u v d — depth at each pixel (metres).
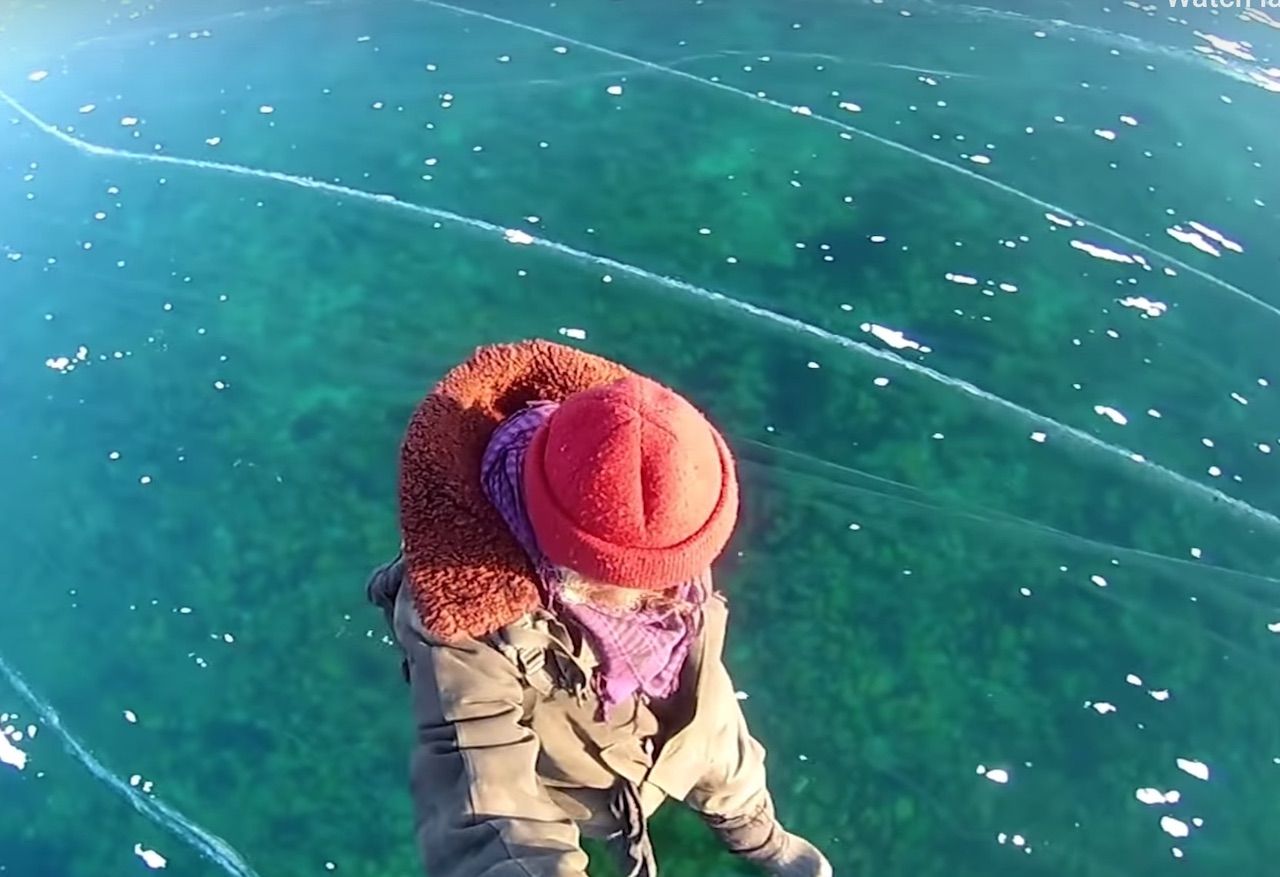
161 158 3.12
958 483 2.40
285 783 2.04
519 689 1.39
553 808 1.40
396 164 3.07
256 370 2.63
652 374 2.57
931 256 2.81
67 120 3.27
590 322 2.68
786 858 1.82
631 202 2.94
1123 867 1.93
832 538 2.31
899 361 2.60
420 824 1.40
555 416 1.21
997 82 3.35
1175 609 2.23
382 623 2.22
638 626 1.36
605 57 3.42
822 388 2.55
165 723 2.12
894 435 2.47
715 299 2.71
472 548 1.29
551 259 2.81
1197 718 2.09
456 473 1.32
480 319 2.70
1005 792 2.00
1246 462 2.47
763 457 2.43
